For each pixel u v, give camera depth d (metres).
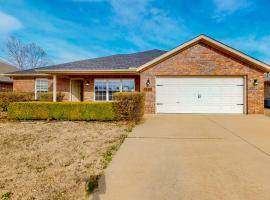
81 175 4.25
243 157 5.20
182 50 14.01
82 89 19.33
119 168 4.57
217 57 13.81
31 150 5.93
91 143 6.59
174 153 5.55
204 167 4.57
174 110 14.13
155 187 3.71
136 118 10.56
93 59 19.27
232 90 13.81
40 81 19.66
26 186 3.82
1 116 12.16
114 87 17.17
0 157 5.36
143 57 19.12
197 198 3.34
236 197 3.35
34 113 11.20
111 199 3.35
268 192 3.50
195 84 14.04
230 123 10.02
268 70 13.38
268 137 7.23
